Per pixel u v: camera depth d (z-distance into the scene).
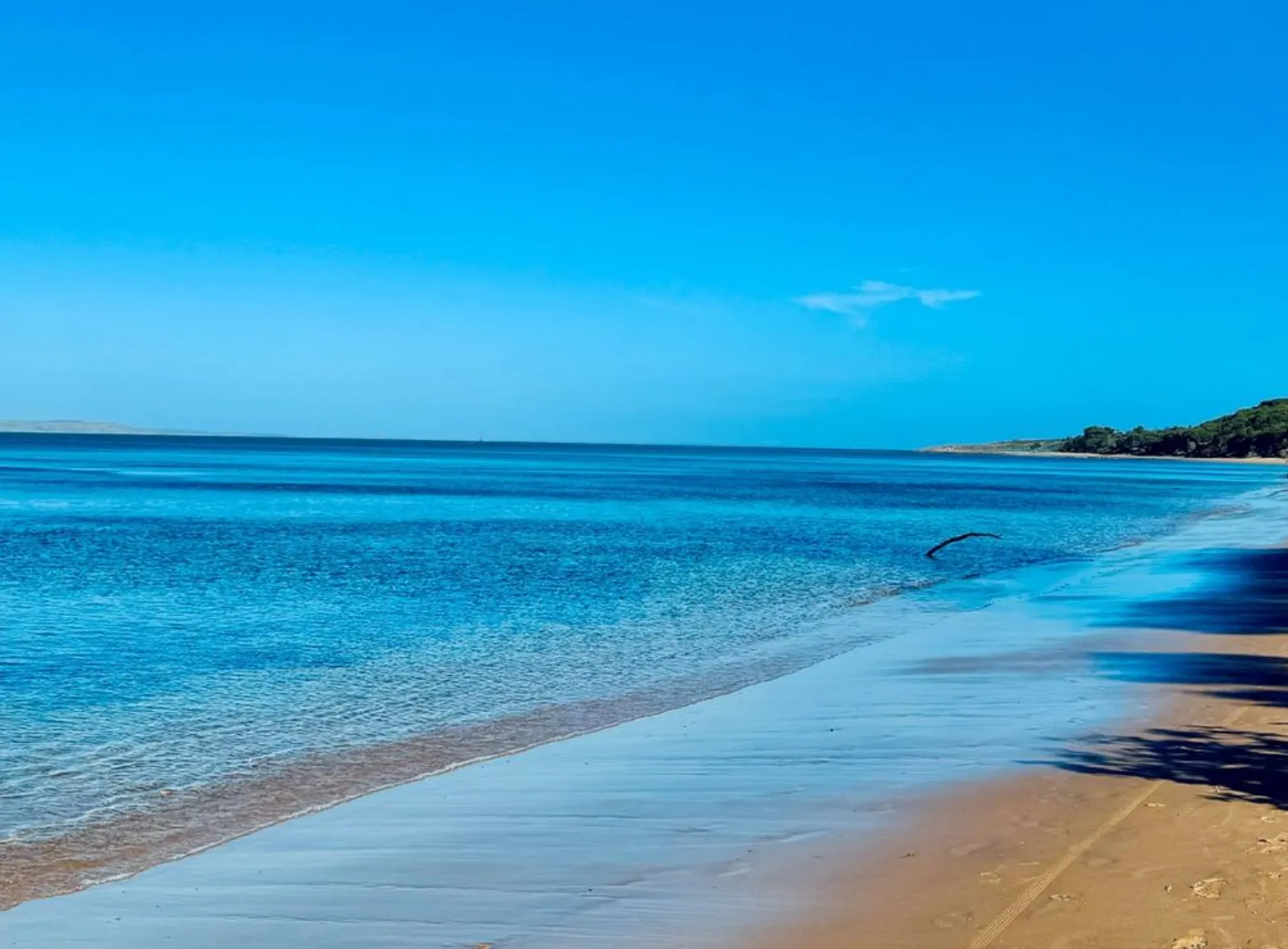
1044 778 9.36
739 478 116.12
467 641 19.17
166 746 12.00
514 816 9.01
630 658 17.53
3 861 8.34
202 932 6.78
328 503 62.44
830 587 27.27
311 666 16.88
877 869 7.29
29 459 145.38
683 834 8.30
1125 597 23.64
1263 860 6.97
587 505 63.62
